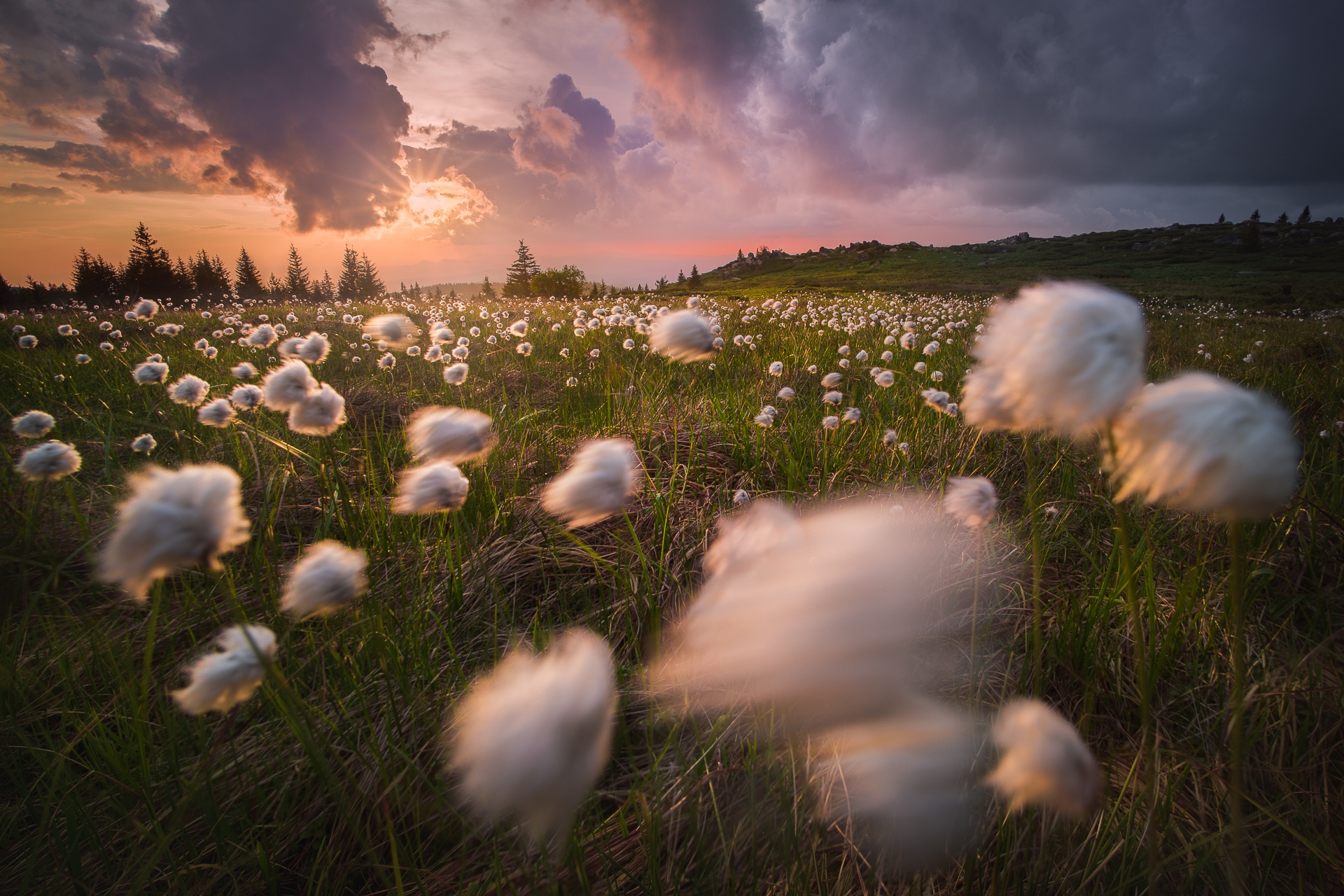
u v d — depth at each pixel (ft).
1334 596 1.44
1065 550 1.75
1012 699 1.19
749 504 1.89
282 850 1.05
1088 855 0.96
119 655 1.36
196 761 1.16
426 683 1.25
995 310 0.55
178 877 0.96
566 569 1.76
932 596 1.43
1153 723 1.18
